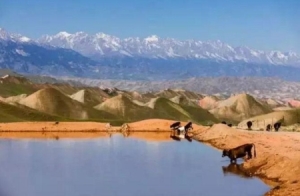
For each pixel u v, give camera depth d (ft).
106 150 237.86
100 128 372.38
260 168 170.09
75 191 139.03
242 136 275.80
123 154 222.07
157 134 345.92
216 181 154.71
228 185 147.84
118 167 182.29
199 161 199.41
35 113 495.82
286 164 159.33
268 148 216.74
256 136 274.57
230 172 170.91
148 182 152.87
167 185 148.46
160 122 381.19
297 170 151.23
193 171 174.09
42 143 273.13
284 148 214.07
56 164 189.06
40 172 171.01
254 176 162.40
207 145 266.57
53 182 152.35
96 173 168.86
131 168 180.14
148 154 222.07
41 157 210.18
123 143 275.39
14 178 158.71
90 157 210.38
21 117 476.13
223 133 293.02
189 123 352.28
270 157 174.81
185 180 156.46
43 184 149.59
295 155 180.55
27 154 220.23
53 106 597.52
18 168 179.22
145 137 318.65
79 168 179.11
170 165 187.32
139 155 218.38
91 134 345.10
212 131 305.32
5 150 236.22
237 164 188.75
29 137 314.76
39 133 349.82
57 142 279.69
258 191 139.03
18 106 511.40
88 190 140.67
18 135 330.95
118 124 472.03
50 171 172.55
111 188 143.74
